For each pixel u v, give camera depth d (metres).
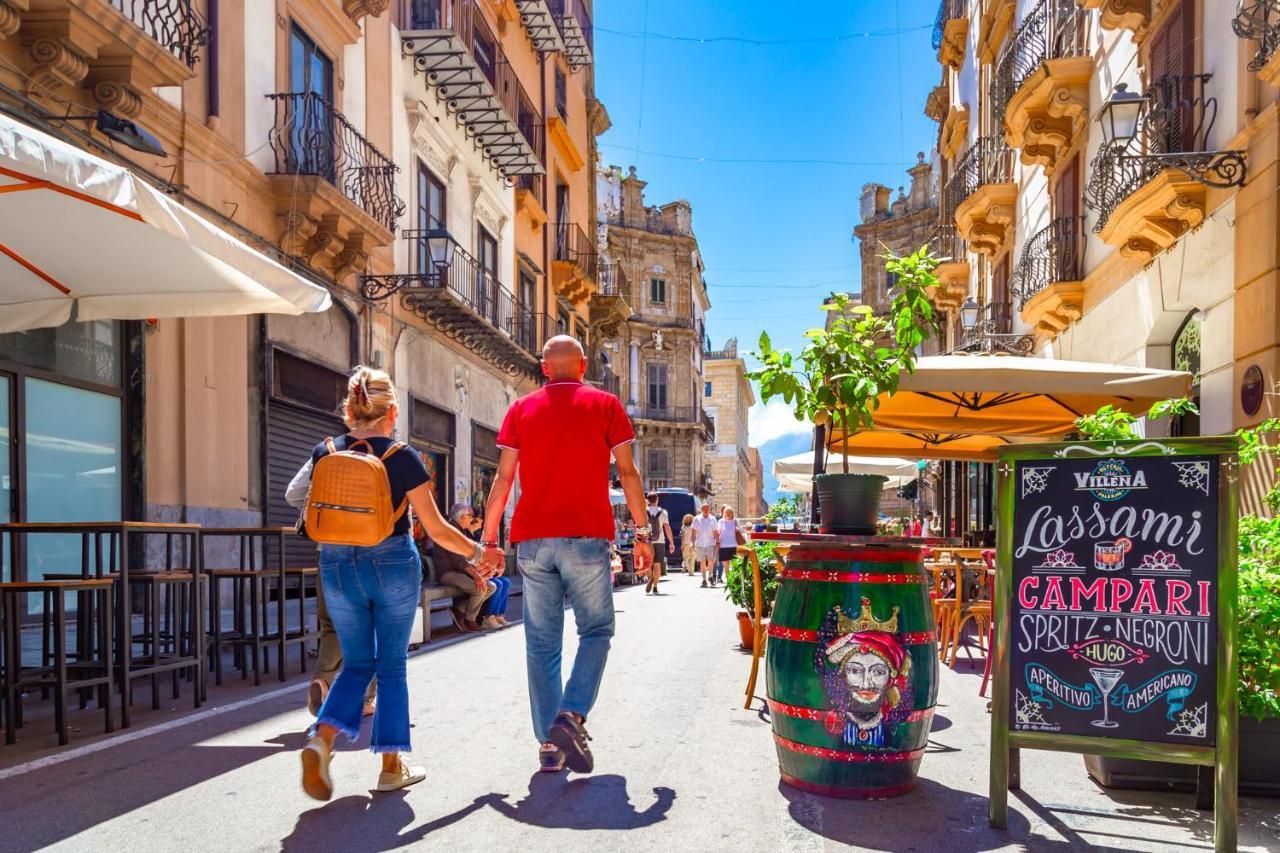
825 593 3.86
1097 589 3.34
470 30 19.08
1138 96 9.50
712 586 19.38
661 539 18.03
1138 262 11.02
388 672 3.77
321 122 12.66
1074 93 13.13
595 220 32.72
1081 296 13.31
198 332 10.08
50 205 5.34
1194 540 3.22
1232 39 8.57
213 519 10.16
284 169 11.79
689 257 55.19
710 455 71.25
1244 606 3.81
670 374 54.16
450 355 18.67
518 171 21.86
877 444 10.41
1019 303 15.55
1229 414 8.62
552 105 27.34
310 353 12.72
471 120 19.00
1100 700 3.30
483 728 4.98
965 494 20.23
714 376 71.75
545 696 4.07
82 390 8.62
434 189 17.89
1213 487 3.22
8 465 7.75
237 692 6.18
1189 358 10.11
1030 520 3.46
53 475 8.29
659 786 3.92
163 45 8.59
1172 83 9.52
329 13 13.25
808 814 3.56
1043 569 3.43
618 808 3.61
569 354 4.24
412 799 3.71
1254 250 8.12
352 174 13.27
